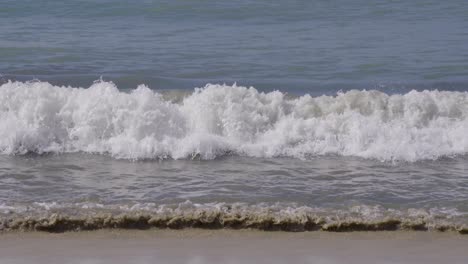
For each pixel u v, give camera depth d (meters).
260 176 13.20
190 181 12.88
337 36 31.67
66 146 15.12
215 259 8.77
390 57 26.69
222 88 16.45
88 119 15.50
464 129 15.57
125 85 21.73
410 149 14.63
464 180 13.05
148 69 24.20
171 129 15.50
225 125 15.73
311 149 14.88
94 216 10.38
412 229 10.25
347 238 9.83
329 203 11.58
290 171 13.54
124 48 28.42
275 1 41.19
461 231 10.11
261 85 21.80
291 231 10.15
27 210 10.84
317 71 24.16
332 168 13.77
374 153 14.58
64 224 10.17
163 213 10.61
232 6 39.44
